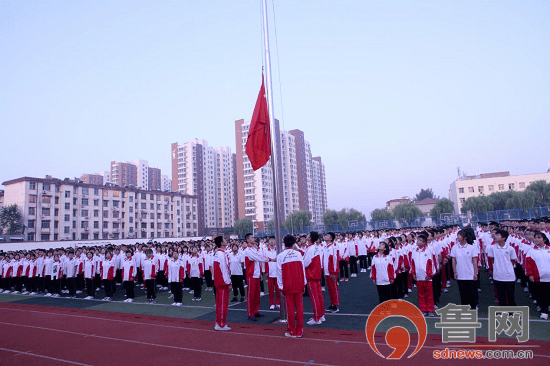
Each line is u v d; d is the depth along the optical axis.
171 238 52.38
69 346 8.05
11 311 13.20
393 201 116.62
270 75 10.43
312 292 9.20
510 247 9.07
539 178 79.62
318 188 141.75
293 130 127.19
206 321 10.20
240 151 115.12
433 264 9.38
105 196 72.31
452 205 58.44
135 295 16.47
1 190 67.12
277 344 7.48
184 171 128.12
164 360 6.77
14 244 33.41
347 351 6.78
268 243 14.79
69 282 16.61
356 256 19.78
